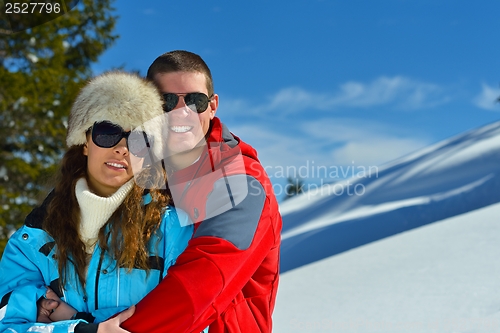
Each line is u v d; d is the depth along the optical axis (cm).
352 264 401
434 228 452
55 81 1081
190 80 159
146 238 138
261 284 150
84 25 1231
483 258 313
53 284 142
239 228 132
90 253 141
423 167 1603
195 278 126
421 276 306
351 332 238
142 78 151
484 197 1163
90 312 138
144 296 136
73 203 142
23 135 1070
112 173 139
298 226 1428
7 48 1039
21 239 145
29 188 1080
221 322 135
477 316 218
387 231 1100
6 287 143
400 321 235
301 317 287
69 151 150
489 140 1642
